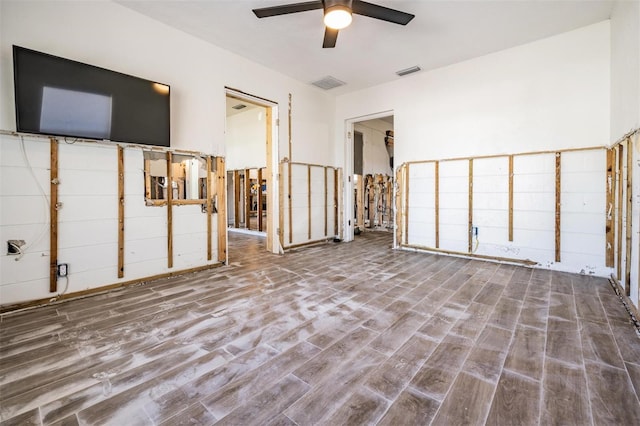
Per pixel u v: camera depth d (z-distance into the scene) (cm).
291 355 188
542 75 394
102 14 307
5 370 171
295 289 316
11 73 258
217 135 412
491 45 409
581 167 369
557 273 377
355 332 218
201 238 395
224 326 228
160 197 355
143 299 287
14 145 258
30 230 267
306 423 132
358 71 498
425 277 361
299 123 548
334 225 639
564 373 167
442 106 482
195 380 163
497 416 135
